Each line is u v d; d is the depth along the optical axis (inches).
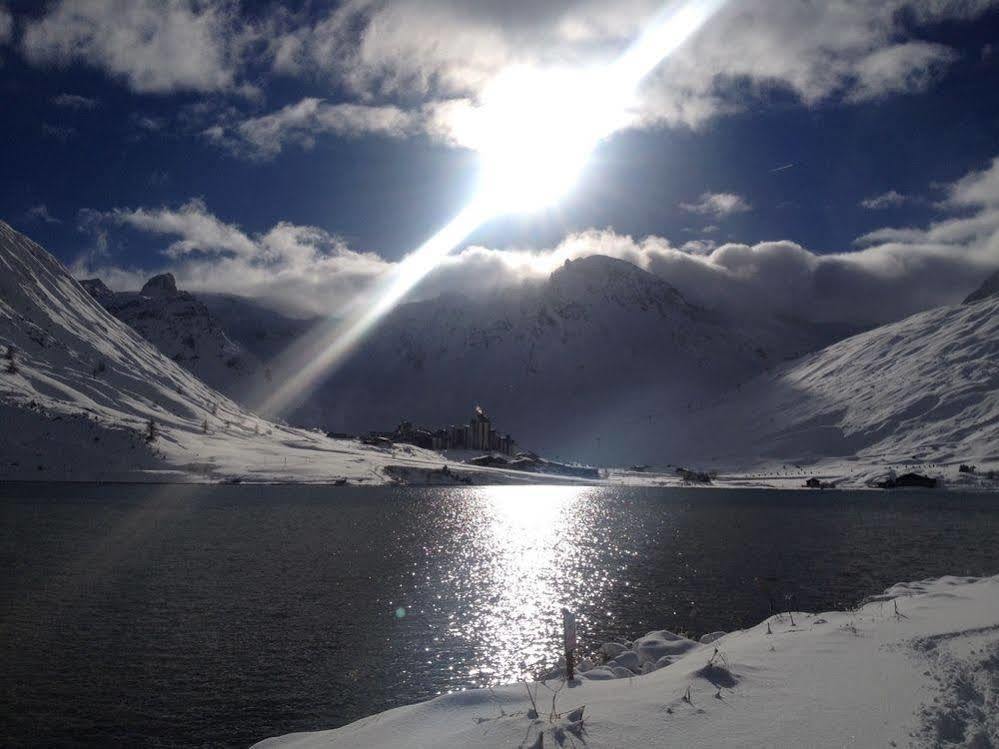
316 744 580.4
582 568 2327.8
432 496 7465.6
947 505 6038.4
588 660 915.4
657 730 473.7
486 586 1943.9
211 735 893.2
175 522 3700.8
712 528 3973.9
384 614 1556.3
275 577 2027.6
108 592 1768.0
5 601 1648.6
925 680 566.3
